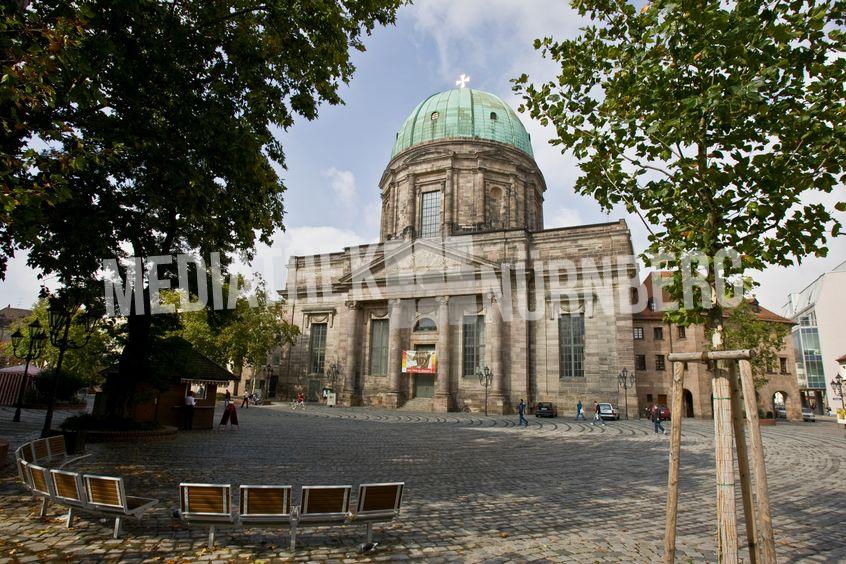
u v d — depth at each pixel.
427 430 27.53
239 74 12.07
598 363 43.31
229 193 13.21
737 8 5.43
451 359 48.03
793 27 5.39
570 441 23.45
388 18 13.45
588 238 46.28
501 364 45.12
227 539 7.20
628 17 6.66
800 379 79.75
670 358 5.82
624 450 20.03
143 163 12.31
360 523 7.53
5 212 7.91
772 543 4.87
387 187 63.88
